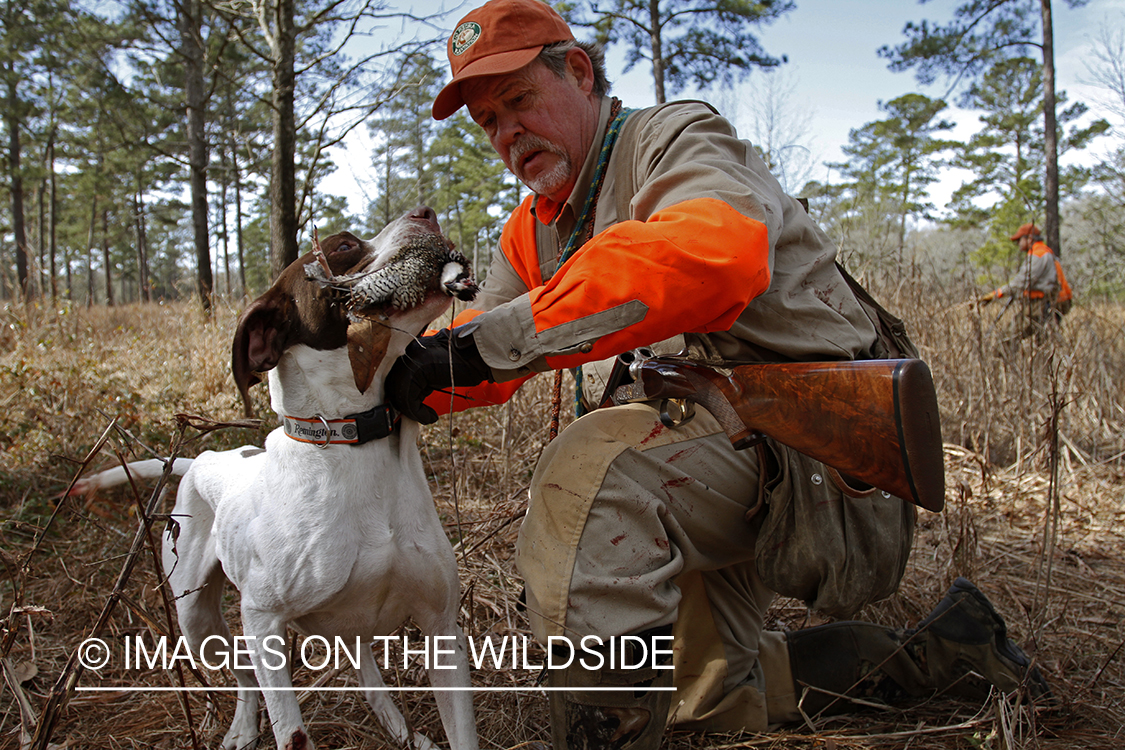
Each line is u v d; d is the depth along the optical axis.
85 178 31.23
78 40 13.98
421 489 1.86
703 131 1.88
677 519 1.84
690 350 1.89
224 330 6.65
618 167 2.04
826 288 1.90
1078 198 20.55
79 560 3.01
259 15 5.53
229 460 2.17
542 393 4.57
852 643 2.23
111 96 16.41
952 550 2.86
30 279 8.38
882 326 2.07
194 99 15.13
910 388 1.43
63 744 2.03
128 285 54.69
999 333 5.09
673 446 1.82
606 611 1.69
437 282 1.65
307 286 1.69
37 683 2.34
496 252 2.52
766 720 2.11
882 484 1.52
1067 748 1.98
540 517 1.80
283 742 1.74
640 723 1.70
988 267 6.31
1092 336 5.37
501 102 2.04
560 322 1.57
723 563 1.99
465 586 2.67
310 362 1.72
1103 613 2.81
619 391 1.99
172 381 5.96
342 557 1.72
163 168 28.61
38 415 4.46
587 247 1.61
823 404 1.54
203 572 2.20
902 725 2.13
